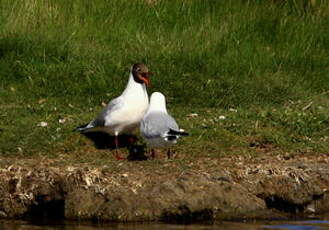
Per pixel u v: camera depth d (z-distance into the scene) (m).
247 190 11.13
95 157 12.45
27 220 10.83
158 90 16.08
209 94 15.96
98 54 17.45
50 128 13.38
